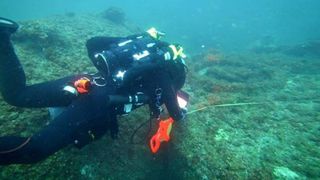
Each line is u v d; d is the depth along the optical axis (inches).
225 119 166.6
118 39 118.3
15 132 124.9
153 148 115.4
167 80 105.3
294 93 223.0
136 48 103.7
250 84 231.6
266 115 175.8
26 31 234.7
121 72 98.5
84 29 318.7
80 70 198.1
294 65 318.0
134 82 100.5
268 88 229.5
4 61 102.0
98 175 121.5
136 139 141.3
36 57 204.7
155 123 150.2
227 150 137.0
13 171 111.5
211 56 343.6
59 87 110.9
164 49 107.2
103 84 102.9
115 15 449.1
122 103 98.3
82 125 96.0
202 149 137.3
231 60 328.2
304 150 140.0
